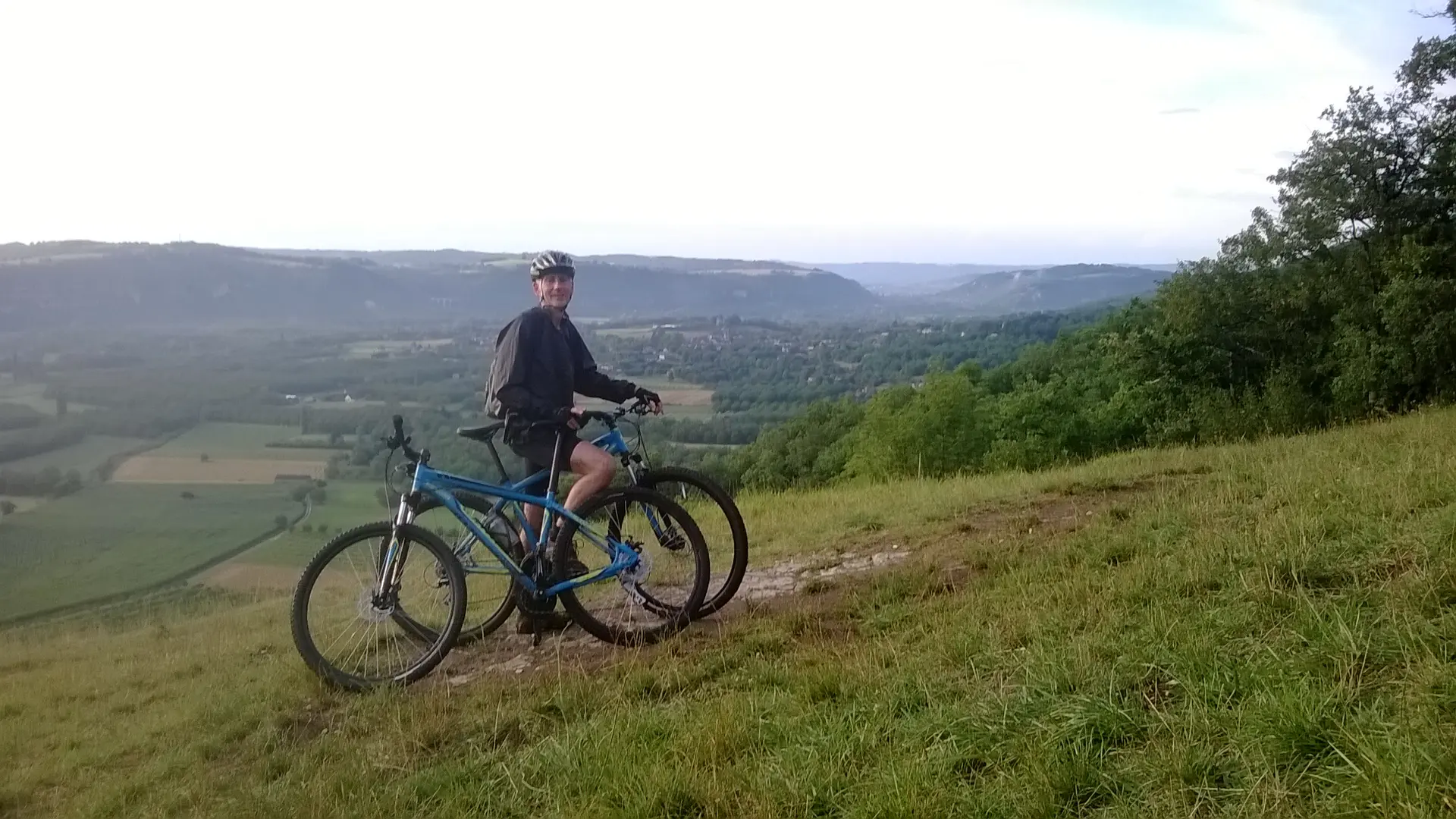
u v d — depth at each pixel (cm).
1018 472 1211
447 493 511
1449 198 2161
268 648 692
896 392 2552
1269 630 335
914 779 277
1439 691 261
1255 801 237
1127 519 584
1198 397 2302
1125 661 326
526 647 523
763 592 570
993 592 469
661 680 424
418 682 496
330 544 509
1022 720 303
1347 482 538
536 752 367
